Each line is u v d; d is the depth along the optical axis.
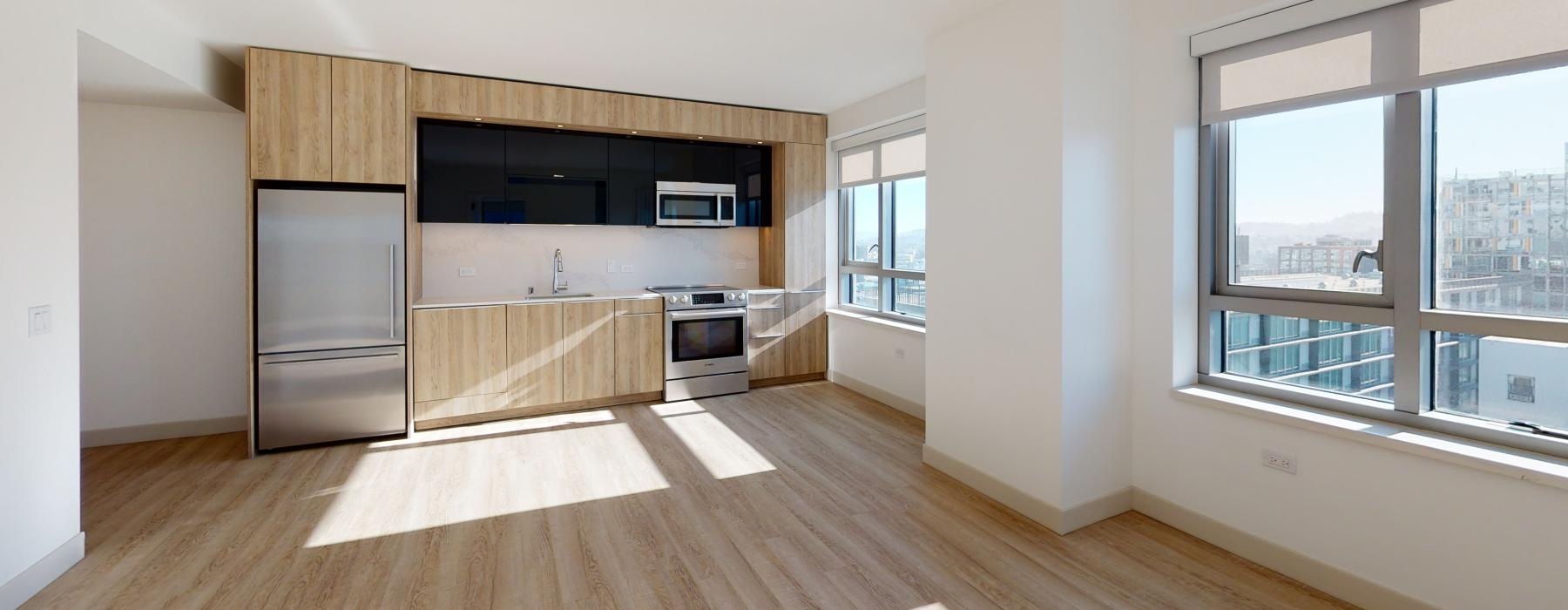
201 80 3.75
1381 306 2.39
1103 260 2.97
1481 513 2.02
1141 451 3.09
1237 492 2.68
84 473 3.63
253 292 3.91
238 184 4.39
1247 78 2.70
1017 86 3.06
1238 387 2.83
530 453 4.01
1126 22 3.01
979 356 3.37
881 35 3.68
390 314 4.19
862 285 5.80
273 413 3.98
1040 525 3.00
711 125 5.39
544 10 3.32
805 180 5.83
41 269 2.43
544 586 2.48
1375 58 2.30
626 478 3.60
